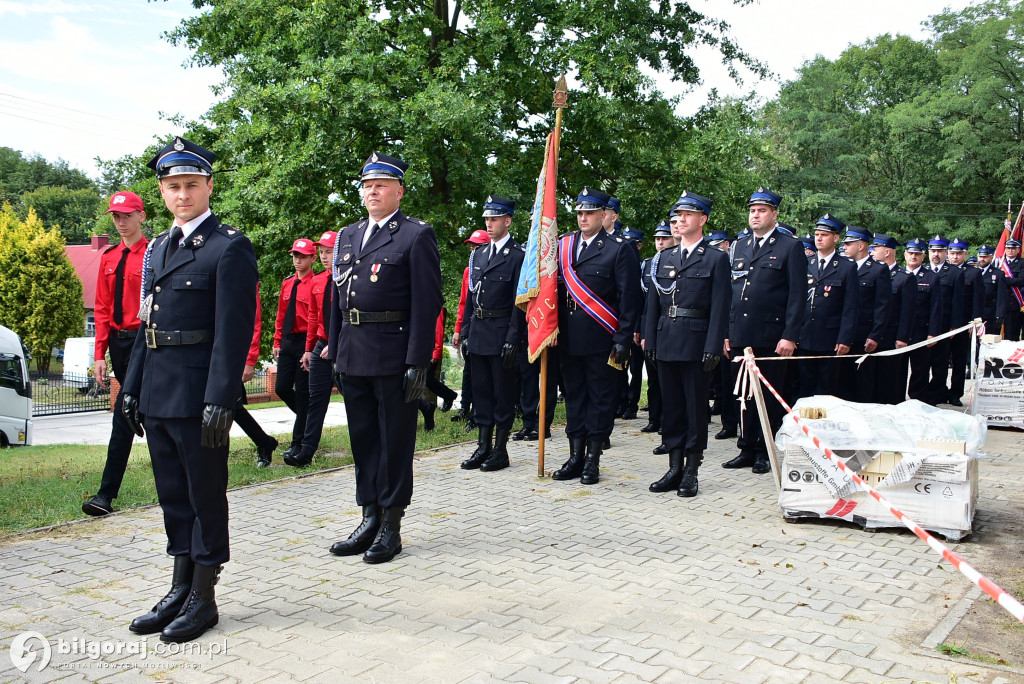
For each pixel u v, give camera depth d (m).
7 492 6.90
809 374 9.16
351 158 15.02
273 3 16.14
